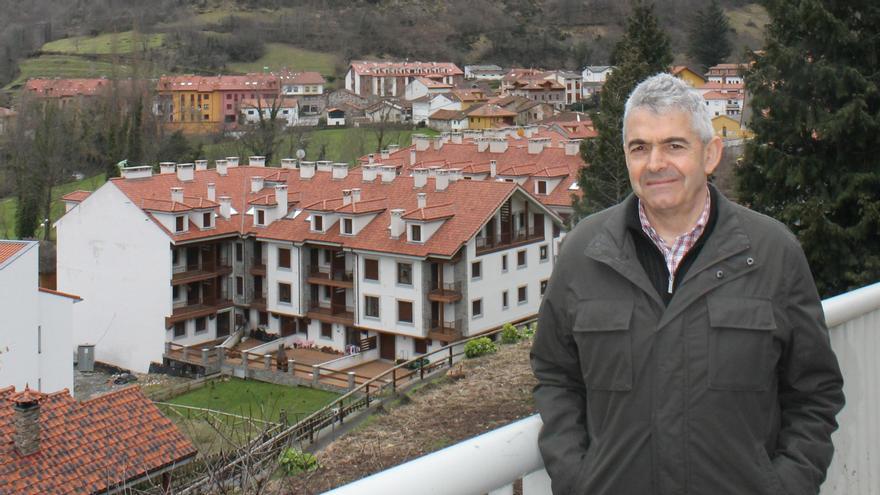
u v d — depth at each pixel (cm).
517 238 4906
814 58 2481
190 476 1608
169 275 4944
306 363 4741
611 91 4372
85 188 8675
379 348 4772
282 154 10312
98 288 5172
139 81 10425
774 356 360
